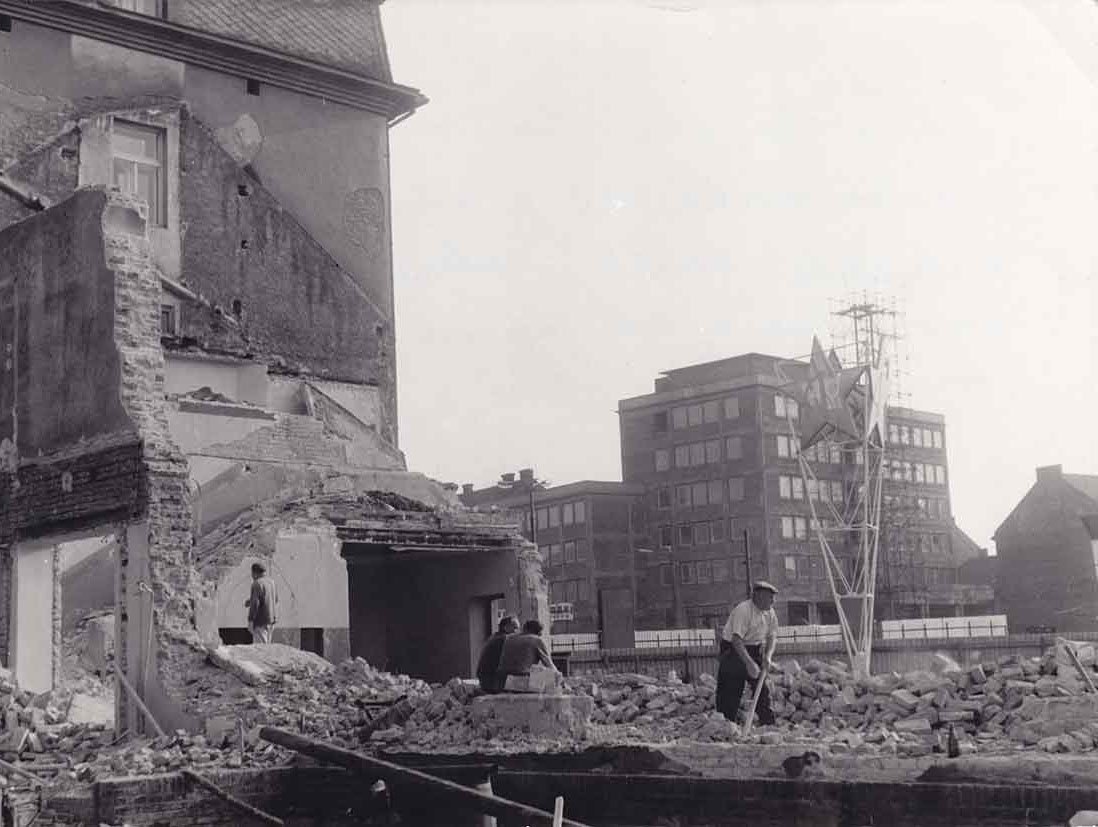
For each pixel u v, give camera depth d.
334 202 33.72
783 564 80.62
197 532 24.16
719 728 12.65
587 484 84.69
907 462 87.88
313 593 22.58
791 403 84.25
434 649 27.67
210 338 30.73
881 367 45.62
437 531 24.86
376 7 35.16
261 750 15.37
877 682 13.09
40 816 13.71
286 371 32.09
